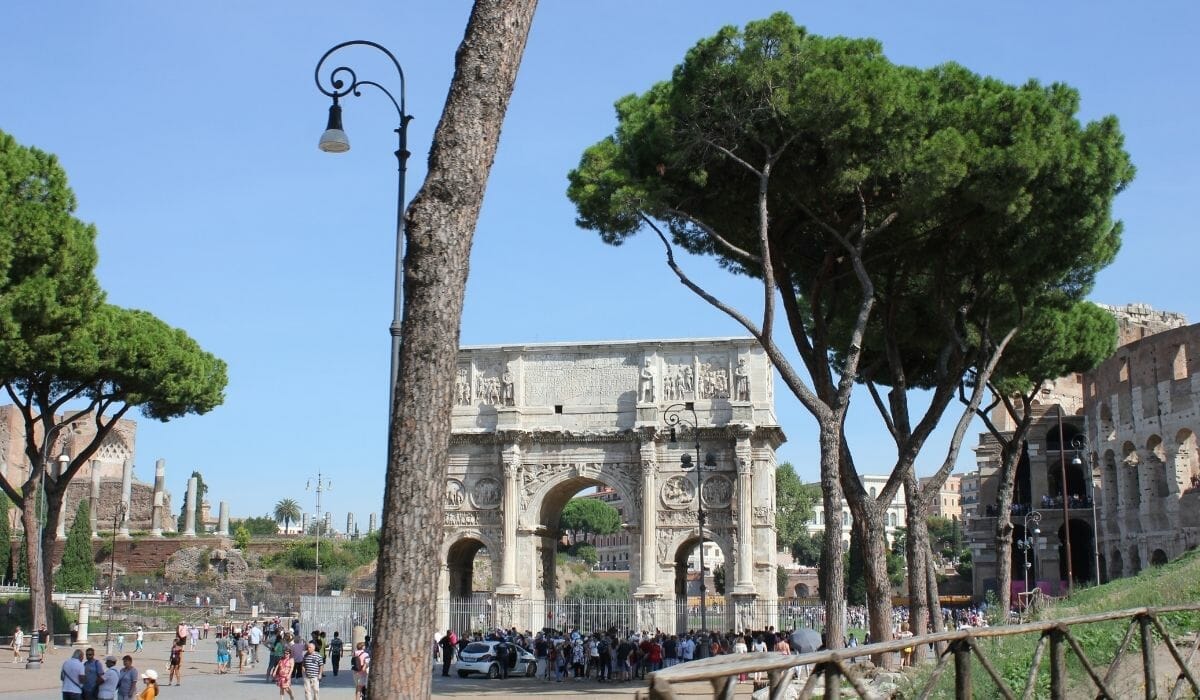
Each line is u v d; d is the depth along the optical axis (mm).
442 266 15633
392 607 14664
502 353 88250
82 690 35188
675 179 36969
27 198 52188
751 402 83375
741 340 84438
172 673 53781
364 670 42656
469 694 49906
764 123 34781
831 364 48812
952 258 38031
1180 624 27625
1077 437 112500
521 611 83688
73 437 171000
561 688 54219
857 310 42469
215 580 145625
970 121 35250
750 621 79625
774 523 83500
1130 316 122812
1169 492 87625
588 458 85688
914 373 48594
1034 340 47688
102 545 150750
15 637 61562
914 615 37656
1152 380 91188
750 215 37875
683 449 84125
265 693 48625
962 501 180250
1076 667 21156
